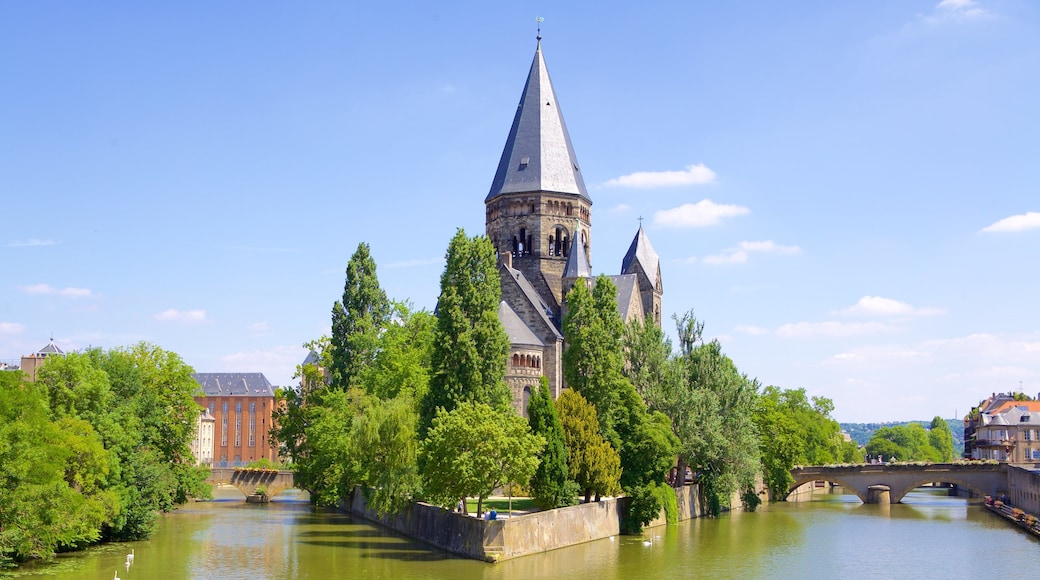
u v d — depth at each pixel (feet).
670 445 346.54
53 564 254.06
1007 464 485.56
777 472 498.28
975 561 283.18
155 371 349.20
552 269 483.92
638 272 529.86
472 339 323.98
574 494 304.50
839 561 279.49
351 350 449.06
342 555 274.57
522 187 487.20
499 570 247.50
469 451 273.13
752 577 248.52
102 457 256.32
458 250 330.13
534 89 502.79
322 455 409.08
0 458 225.35
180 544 299.99
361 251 463.42
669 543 309.42
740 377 403.95
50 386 284.61
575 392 325.01
